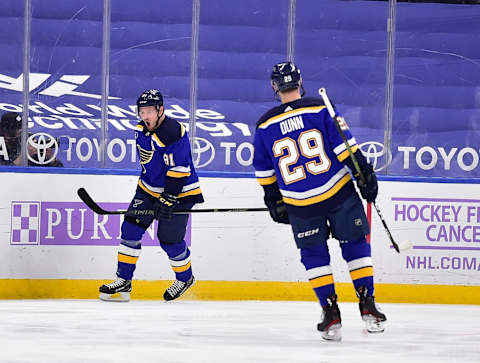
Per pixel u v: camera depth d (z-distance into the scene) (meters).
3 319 16.11
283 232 21.95
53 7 23.61
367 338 14.35
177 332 14.66
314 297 22.03
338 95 24.38
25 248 20.97
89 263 21.34
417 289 22.31
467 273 22.48
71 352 11.98
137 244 20.22
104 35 23.77
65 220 21.22
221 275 21.73
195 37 24.02
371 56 24.41
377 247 22.22
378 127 24.36
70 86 23.64
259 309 19.39
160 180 19.91
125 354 11.90
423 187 22.41
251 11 24.23
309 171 14.05
